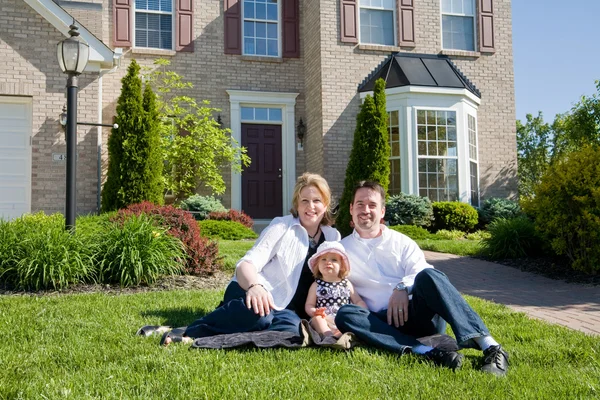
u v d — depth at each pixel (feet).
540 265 24.34
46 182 34.45
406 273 11.48
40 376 8.53
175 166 40.19
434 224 39.14
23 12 34.40
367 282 11.72
